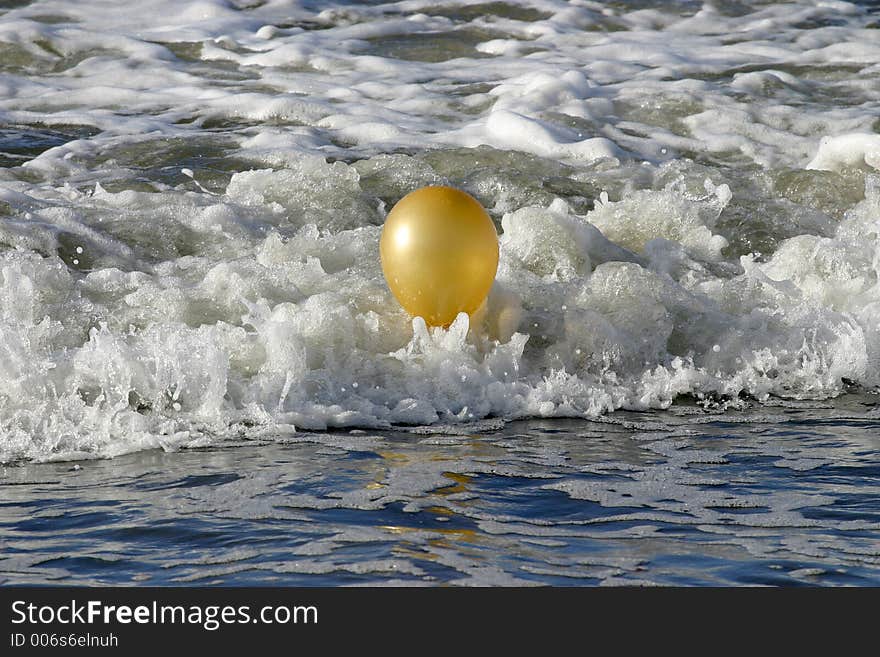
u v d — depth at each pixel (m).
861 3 51.47
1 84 38.59
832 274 24.70
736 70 42.09
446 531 13.51
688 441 17.78
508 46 44.31
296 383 19.09
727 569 12.44
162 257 24.75
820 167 33.00
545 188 29.66
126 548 12.98
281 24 46.09
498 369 20.30
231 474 15.72
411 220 19.97
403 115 36.41
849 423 19.00
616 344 21.28
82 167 30.89
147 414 18.06
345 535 13.34
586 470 16.08
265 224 26.67
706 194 30.00
